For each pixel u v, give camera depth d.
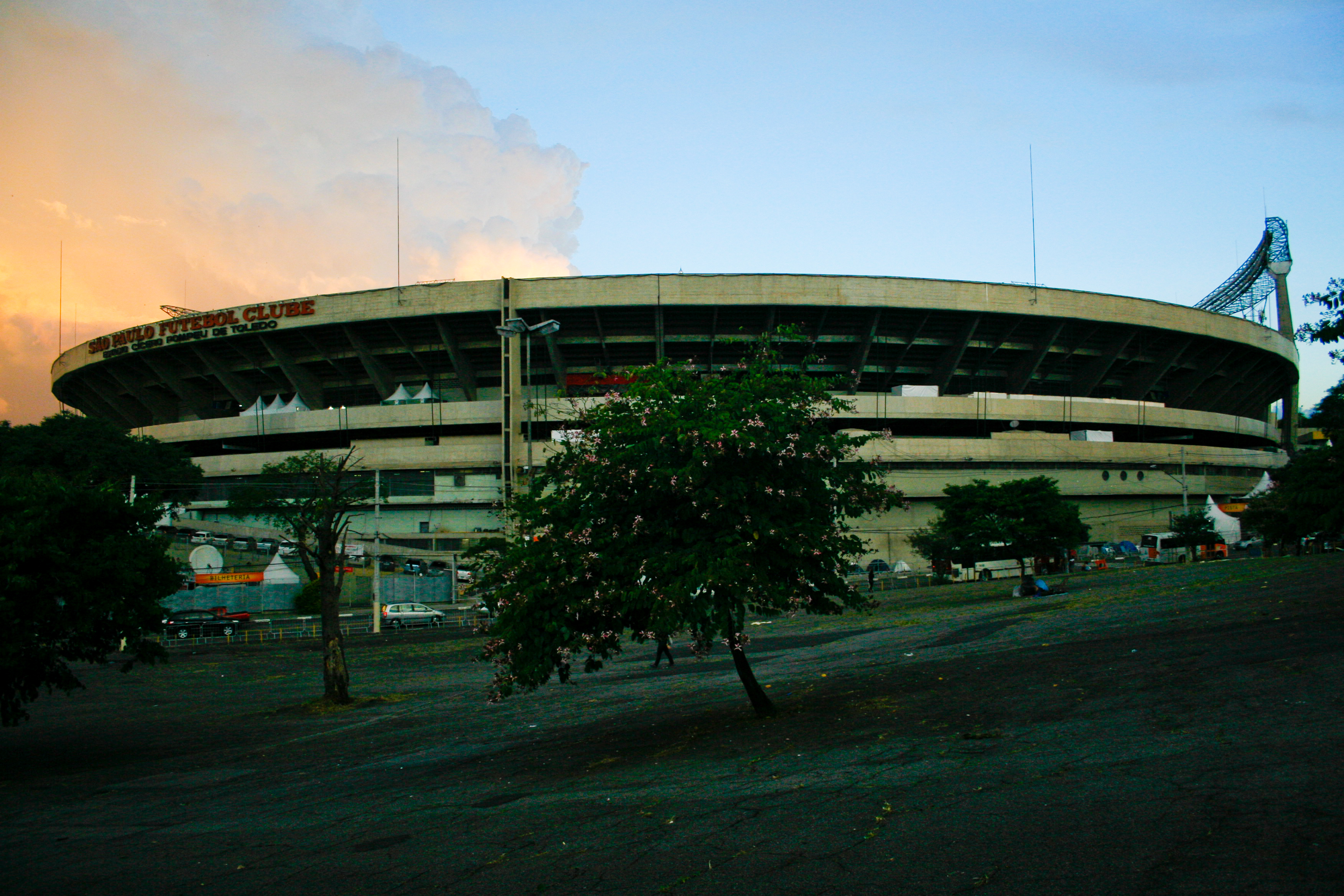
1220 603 22.33
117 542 17.89
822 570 13.84
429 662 35.09
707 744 12.42
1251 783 6.89
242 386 85.88
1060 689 12.70
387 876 7.20
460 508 75.19
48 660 16.97
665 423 13.24
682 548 13.30
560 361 79.69
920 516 76.44
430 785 11.99
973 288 77.25
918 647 23.58
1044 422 80.94
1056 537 48.75
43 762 17.48
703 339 77.81
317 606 59.72
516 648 13.77
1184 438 93.31
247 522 73.06
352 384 85.12
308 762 15.66
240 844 9.13
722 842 7.02
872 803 7.68
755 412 13.40
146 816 11.57
